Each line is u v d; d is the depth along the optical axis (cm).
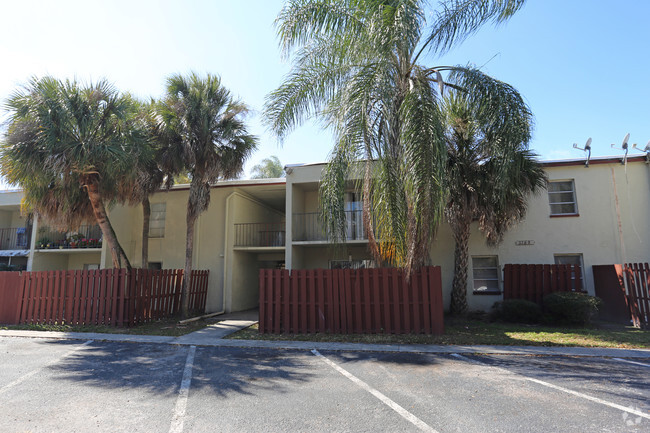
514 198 1177
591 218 1419
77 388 556
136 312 1189
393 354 792
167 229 1783
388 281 1016
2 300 1236
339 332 1021
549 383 575
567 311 1123
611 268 1255
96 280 1181
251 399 508
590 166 1447
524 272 1330
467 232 1286
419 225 822
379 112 918
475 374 630
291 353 813
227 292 1638
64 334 1037
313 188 1614
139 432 403
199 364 711
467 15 928
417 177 792
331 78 995
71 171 1119
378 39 838
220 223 1719
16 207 2027
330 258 1645
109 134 1175
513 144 841
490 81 904
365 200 966
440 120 871
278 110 1011
